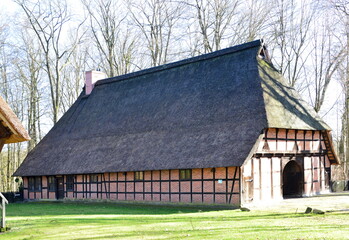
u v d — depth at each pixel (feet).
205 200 75.97
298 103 87.51
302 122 83.15
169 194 81.92
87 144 104.99
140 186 87.66
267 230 41.93
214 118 81.61
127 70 159.74
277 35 124.67
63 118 124.88
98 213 69.26
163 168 78.95
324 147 91.35
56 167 105.29
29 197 114.93
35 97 150.00
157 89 101.86
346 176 127.75
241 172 71.26
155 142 87.40
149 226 47.80
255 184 74.33
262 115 75.05
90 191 98.78
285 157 81.20
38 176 112.57
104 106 113.70
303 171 85.40
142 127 94.84
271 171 77.97
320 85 121.60
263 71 84.79
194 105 88.22
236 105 80.38
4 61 148.66
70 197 103.71
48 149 116.06
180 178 80.33
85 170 95.96
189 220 53.42
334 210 58.75
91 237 40.91
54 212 75.10
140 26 151.33
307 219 50.21
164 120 91.15
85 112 118.52
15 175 115.14
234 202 71.67
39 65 144.25
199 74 94.38
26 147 179.83
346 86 113.70
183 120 86.94
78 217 61.62
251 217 54.80
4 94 150.51
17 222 56.39
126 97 109.09
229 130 76.54
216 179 74.64
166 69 104.42
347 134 129.29
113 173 93.56
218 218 54.95
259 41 86.99
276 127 75.15
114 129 102.12
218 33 133.18
